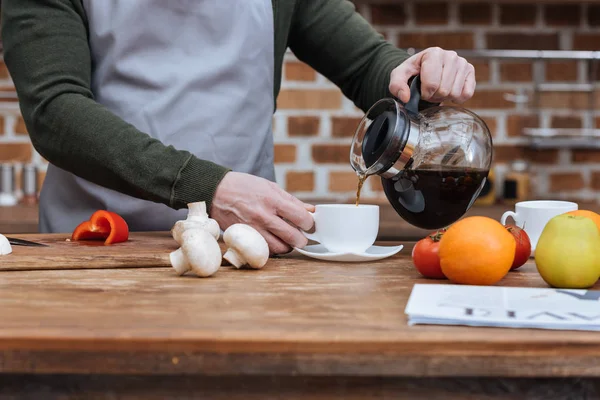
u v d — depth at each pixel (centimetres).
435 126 91
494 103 259
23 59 111
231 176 99
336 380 60
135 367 58
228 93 124
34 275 88
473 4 256
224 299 73
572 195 261
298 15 136
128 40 119
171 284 82
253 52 125
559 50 259
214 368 58
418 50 252
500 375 58
